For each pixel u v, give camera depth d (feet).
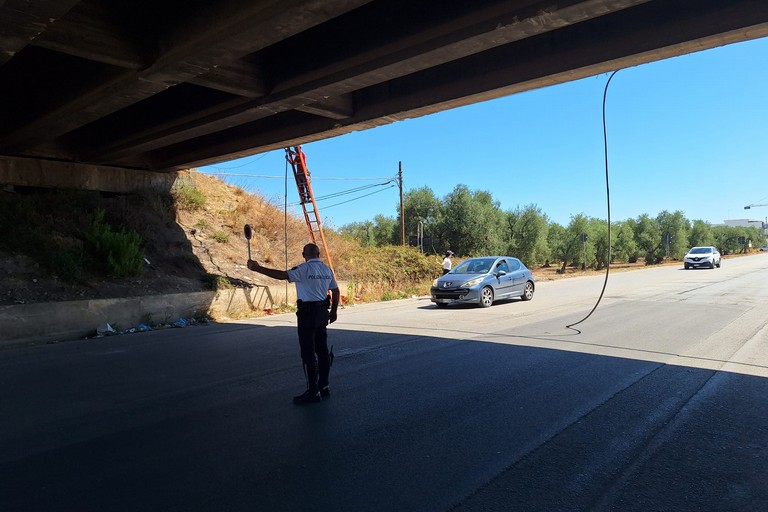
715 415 17.25
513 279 55.57
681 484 12.37
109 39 27.45
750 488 12.17
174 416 17.97
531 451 14.40
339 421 17.13
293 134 44.91
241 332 38.14
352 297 62.23
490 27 24.03
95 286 41.75
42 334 35.55
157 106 44.04
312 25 23.72
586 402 18.79
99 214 49.55
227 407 18.90
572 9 21.98
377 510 11.27
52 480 12.93
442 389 20.83
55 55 34.55
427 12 26.17
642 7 25.40
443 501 11.62
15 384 23.03
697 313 42.86
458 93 32.99
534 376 22.66
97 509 11.44
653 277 96.02
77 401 20.06
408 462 13.76
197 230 61.00
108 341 34.96
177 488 12.42
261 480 12.80
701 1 23.63
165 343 33.58
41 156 53.42
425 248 126.11
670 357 26.14
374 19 28.30
